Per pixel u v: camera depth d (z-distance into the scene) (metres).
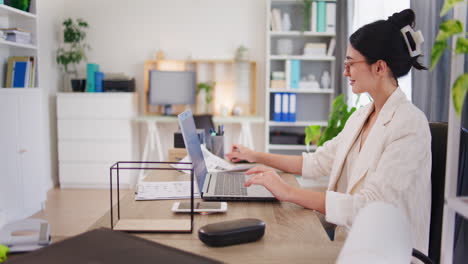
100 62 4.66
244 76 4.66
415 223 1.16
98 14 4.61
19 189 3.27
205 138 2.14
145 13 4.61
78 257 0.62
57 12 4.51
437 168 1.21
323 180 4.40
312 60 4.51
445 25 0.58
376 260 0.56
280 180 1.19
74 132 4.27
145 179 1.50
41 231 0.82
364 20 3.44
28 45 3.39
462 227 1.48
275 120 4.39
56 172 4.54
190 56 4.65
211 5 4.60
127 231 0.95
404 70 1.28
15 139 3.22
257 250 0.86
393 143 1.20
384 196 1.11
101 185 4.34
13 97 3.20
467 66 1.46
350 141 1.48
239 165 1.73
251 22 4.61
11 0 3.37
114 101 4.22
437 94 1.90
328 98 4.59
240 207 1.18
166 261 0.60
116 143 4.27
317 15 4.29
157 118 4.23
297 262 0.79
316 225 1.03
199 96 4.68
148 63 4.63
